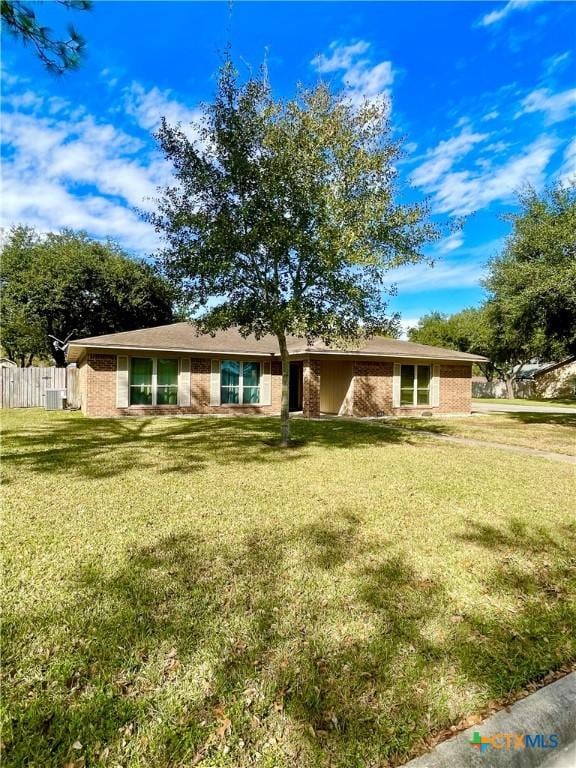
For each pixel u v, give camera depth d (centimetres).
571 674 246
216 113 792
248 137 790
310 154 778
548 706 221
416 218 826
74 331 2842
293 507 523
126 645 260
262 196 782
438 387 1866
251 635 272
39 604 303
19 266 2545
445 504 542
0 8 362
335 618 291
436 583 342
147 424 1310
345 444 1011
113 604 304
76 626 277
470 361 1884
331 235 783
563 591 335
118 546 403
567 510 524
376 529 454
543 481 666
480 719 213
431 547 411
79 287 2581
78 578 341
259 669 242
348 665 246
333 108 822
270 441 1020
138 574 349
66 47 405
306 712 214
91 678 233
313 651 258
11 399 1911
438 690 229
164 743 195
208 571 356
